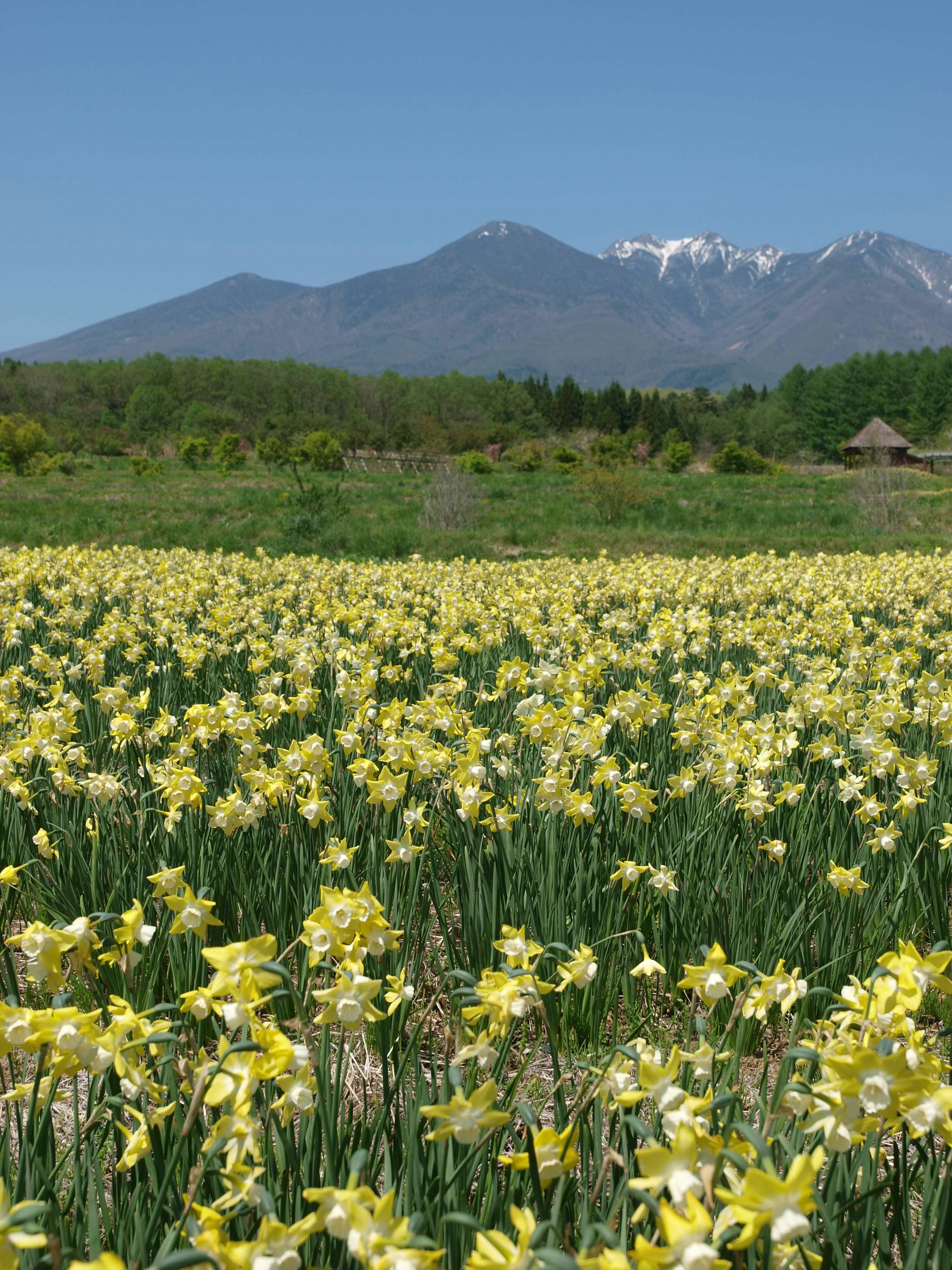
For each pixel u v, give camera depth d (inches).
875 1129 64.7
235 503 1451.8
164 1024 73.1
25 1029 65.2
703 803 168.6
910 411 4975.4
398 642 299.6
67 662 241.3
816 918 142.9
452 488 1162.6
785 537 1051.9
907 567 532.4
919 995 71.3
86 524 1087.0
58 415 4950.8
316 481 2303.2
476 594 427.2
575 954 88.7
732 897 149.5
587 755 150.8
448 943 142.8
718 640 359.3
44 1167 80.0
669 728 216.5
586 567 527.2
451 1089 88.2
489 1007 76.4
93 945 82.6
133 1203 77.5
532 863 155.9
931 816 168.7
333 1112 86.9
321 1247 72.7
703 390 6274.6
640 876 142.2
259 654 260.4
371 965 123.7
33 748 158.9
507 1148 104.0
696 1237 49.3
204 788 137.6
